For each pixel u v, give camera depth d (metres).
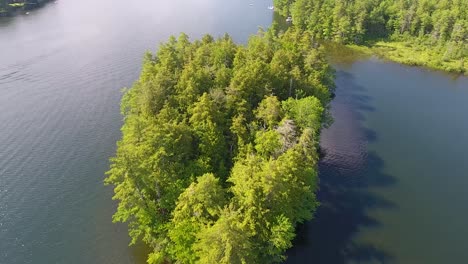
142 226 70.69
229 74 99.31
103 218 81.81
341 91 140.88
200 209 63.16
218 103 89.31
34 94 129.88
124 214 70.38
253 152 81.38
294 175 68.25
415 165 102.44
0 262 72.19
